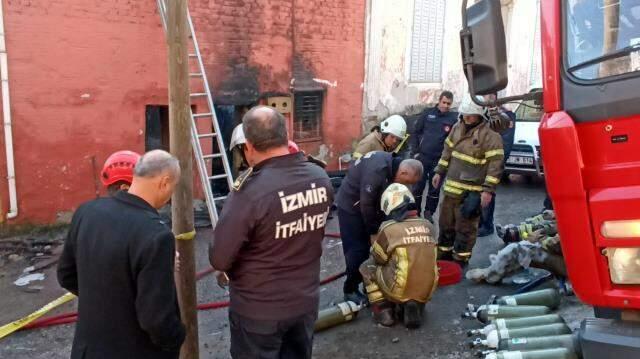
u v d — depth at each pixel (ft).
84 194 22.71
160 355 8.43
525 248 17.54
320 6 29.81
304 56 29.55
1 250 20.02
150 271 7.80
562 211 9.79
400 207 14.84
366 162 15.79
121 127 23.38
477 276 18.08
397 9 34.63
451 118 23.29
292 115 29.50
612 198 9.23
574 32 9.86
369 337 14.82
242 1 26.16
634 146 9.14
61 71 21.42
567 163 9.55
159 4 22.97
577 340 12.11
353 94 32.78
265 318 9.48
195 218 24.27
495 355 12.15
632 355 9.22
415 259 14.52
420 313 15.26
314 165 9.92
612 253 9.42
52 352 13.98
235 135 12.26
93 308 8.05
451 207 19.36
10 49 20.12
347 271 16.49
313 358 13.74
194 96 24.48
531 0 48.19
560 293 16.65
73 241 8.46
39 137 21.24
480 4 10.17
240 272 9.59
